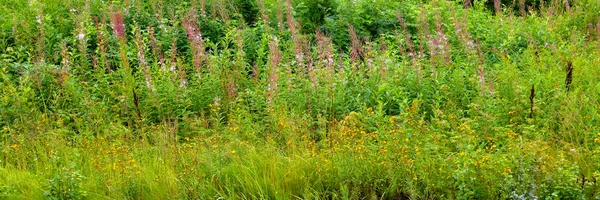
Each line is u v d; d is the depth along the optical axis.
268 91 8.09
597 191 5.51
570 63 8.09
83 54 8.93
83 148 6.88
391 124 6.64
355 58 9.30
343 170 5.99
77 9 10.30
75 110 8.16
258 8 11.13
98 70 8.77
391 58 9.15
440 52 9.23
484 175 5.63
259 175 6.14
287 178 5.96
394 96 8.03
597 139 6.25
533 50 9.70
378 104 8.09
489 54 10.26
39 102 8.45
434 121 7.21
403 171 5.95
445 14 11.51
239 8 11.24
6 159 6.68
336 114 8.00
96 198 5.84
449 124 7.18
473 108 7.37
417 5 11.88
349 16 11.04
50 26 10.00
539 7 13.07
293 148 6.56
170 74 8.42
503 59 9.19
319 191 5.91
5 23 9.95
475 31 10.88
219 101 8.23
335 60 9.79
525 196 5.46
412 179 5.77
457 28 10.30
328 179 6.04
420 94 8.02
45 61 9.30
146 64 8.66
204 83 8.43
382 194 5.88
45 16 9.95
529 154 5.68
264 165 6.21
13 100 7.86
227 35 9.41
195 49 8.95
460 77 8.38
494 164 5.75
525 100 7.56
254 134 7.22
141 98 8.30
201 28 10.36
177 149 6.55
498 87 8.29
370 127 7.15
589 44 10.59
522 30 10.77
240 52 9.10
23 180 6.12
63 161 6.70
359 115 7.28
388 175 5.91
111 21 9.23
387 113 8.12
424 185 5.88
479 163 5.66
